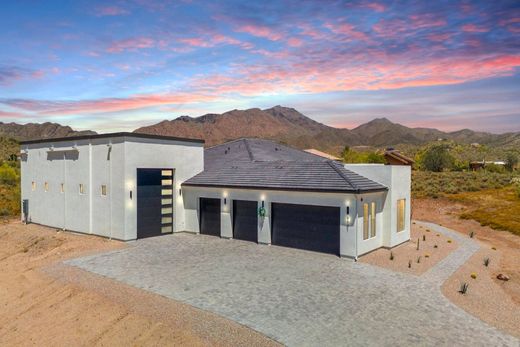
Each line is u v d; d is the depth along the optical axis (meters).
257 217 21.12
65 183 24.64
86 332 11.07
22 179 28.95
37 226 26.84
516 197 35.41
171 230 23.62
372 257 17.89
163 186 23.14
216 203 22.98
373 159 51.03
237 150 29.88
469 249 20.55
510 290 14.48
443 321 10.87
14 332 12.04
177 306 11.72
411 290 13.41
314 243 18.95
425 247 20.52
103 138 22.02
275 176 21.05
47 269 16.25
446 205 34.94
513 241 23.77
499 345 9.55
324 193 18.22
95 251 19.09
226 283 13.95
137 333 10.45
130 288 13.45
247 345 9.33
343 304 11.98
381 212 19.78
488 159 88.38
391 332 10.10
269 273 15.24
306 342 9.47
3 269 18.09
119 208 21.23
